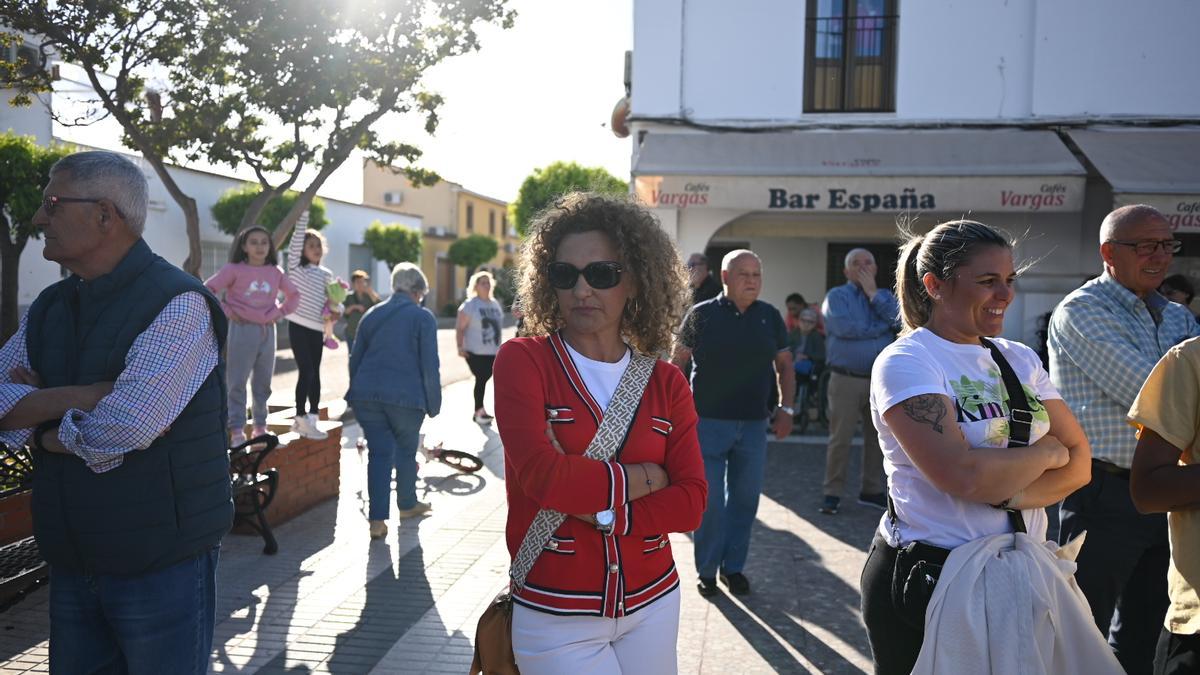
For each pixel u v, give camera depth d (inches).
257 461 223.9
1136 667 132.6
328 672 156.5
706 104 465.7
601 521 85.1
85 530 97.2
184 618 102.0
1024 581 87.5
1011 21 451.8
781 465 348.5
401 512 258.7
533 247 96.9
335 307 304.5
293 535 239.0
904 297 103.2
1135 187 391.5
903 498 96.0
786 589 203.5
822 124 459.8
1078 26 445.1
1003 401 94.0
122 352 98.0
